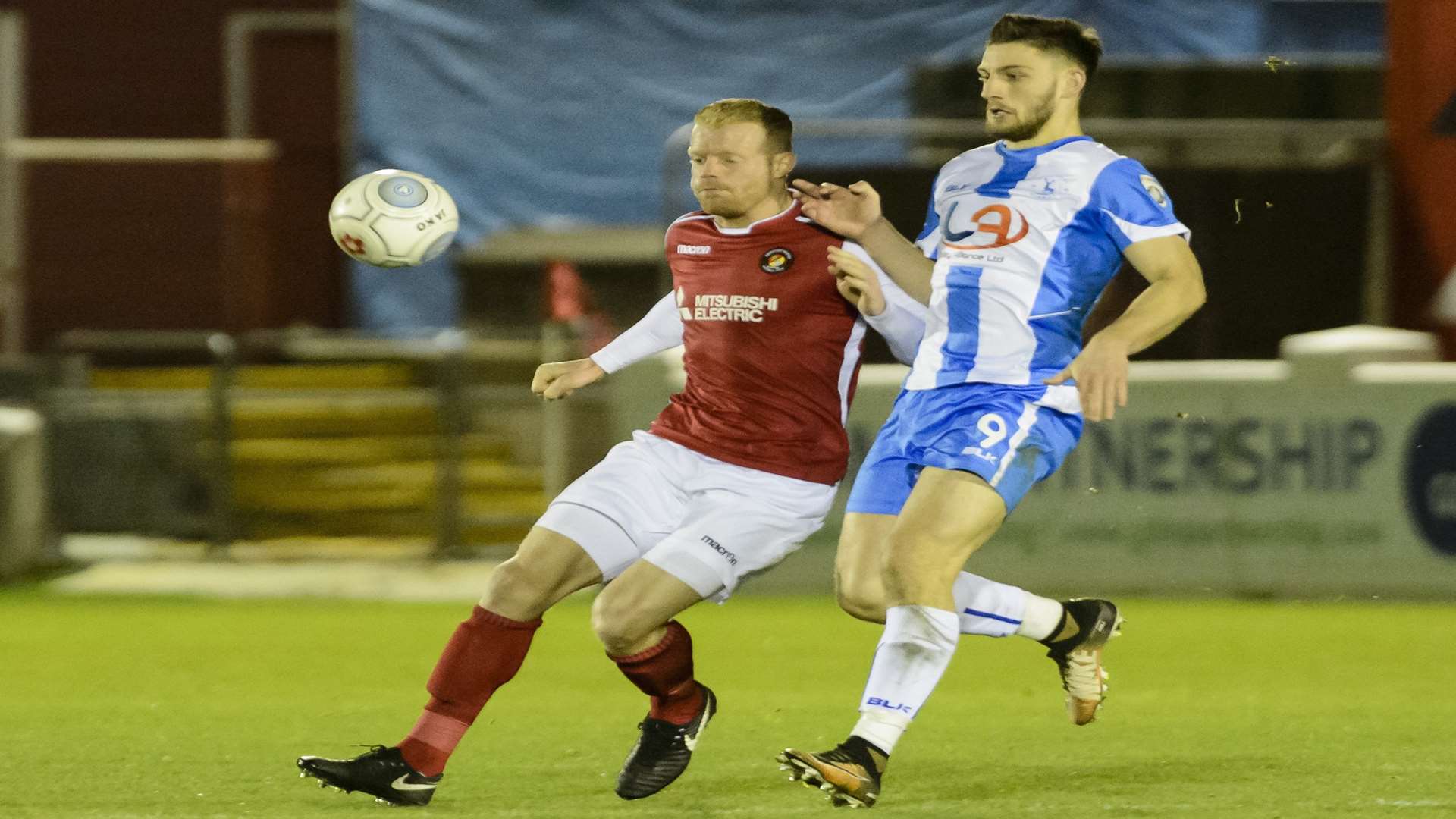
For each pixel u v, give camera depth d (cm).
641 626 1936
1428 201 5459
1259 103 5638
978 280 1927
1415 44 5459
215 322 6919
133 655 3588
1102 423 4419
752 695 2998
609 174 6756
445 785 2120
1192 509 4406
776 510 1994
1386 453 4378
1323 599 4375
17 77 7556
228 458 5541
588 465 5588
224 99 7550
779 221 2008
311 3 7525
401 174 2028
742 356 1998
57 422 5666
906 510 1897
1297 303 5381
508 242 6366
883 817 1900
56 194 6862
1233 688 3072
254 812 1947
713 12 6662
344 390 6200
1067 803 1991
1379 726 2620
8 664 3450
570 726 2612
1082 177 1900
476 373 6038
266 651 3647
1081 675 2289
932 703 2864
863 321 2039
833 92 6594
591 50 6731
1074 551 4419
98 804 2005
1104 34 6462
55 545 5612
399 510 5791
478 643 1906
